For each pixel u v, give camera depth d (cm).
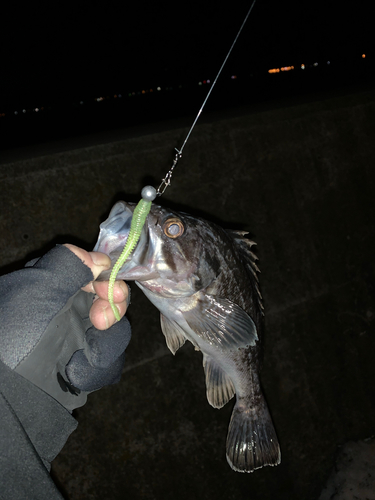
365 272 59
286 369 55
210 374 30
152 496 48
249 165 52
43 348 18
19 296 16
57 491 15
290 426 55
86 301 22
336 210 57
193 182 49
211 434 50
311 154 55
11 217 42
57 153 44
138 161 46
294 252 55
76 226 44
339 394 58
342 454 57
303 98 61
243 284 29
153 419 48
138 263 25
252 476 52
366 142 58
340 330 58
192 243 26
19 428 15
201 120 53
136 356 47
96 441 46
